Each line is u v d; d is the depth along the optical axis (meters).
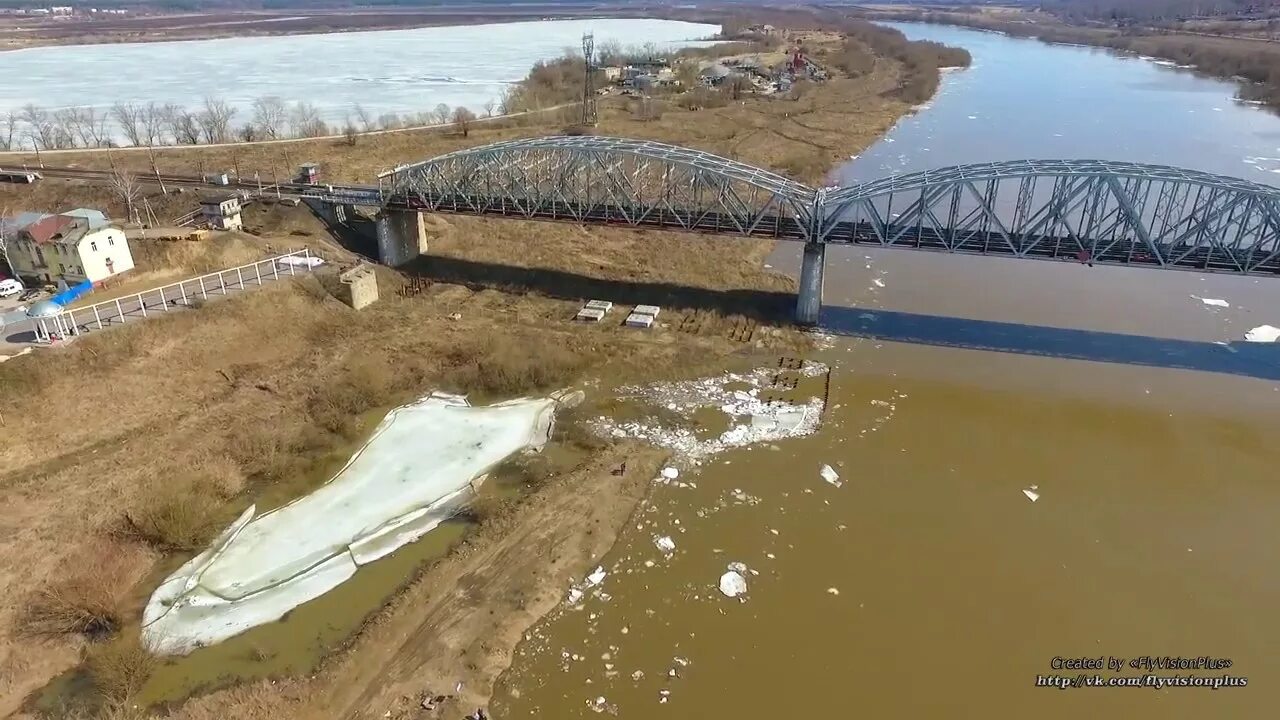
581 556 42.94
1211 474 50.34
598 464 50.16
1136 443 53.56
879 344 67.38
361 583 40.75
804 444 53.22
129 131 135.00
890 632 38.25
